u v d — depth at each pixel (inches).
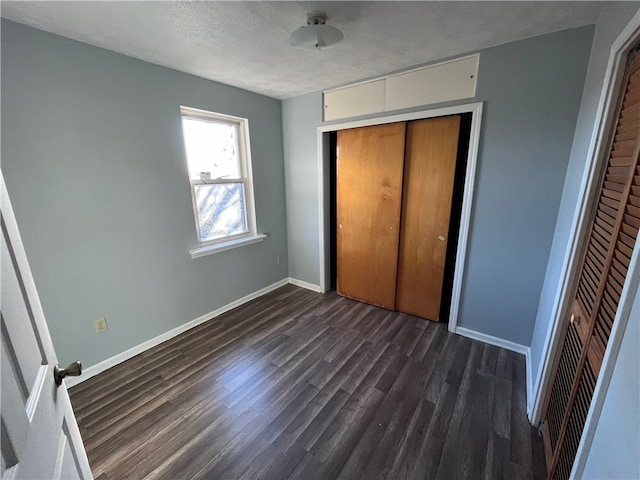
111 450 55.8
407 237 103.5
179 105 87.7
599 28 58.0
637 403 21.7
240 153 112.7
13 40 57.4
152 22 58.4
